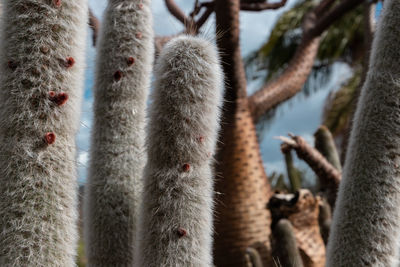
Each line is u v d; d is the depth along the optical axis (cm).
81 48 157
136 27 199
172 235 163
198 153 165
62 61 149
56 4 149
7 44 148
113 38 198
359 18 1128
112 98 196
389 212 170
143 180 170
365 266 170
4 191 142
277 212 341
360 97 179
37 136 145
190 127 163
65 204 148
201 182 166
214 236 392
